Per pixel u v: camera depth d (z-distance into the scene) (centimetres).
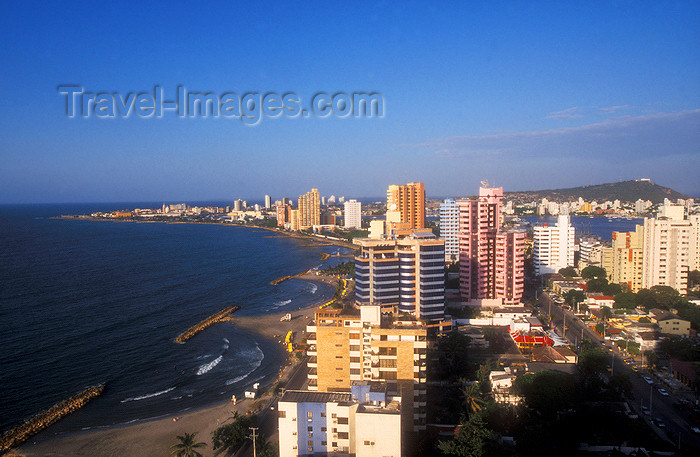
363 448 8294
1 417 12900
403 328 10856
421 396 10656
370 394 8750
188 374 15938
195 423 12619
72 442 11725
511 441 10525
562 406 11319
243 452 11112
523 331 17550
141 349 18088
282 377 15538
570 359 14762
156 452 11281
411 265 18062
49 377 15400
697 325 17538
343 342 11575
